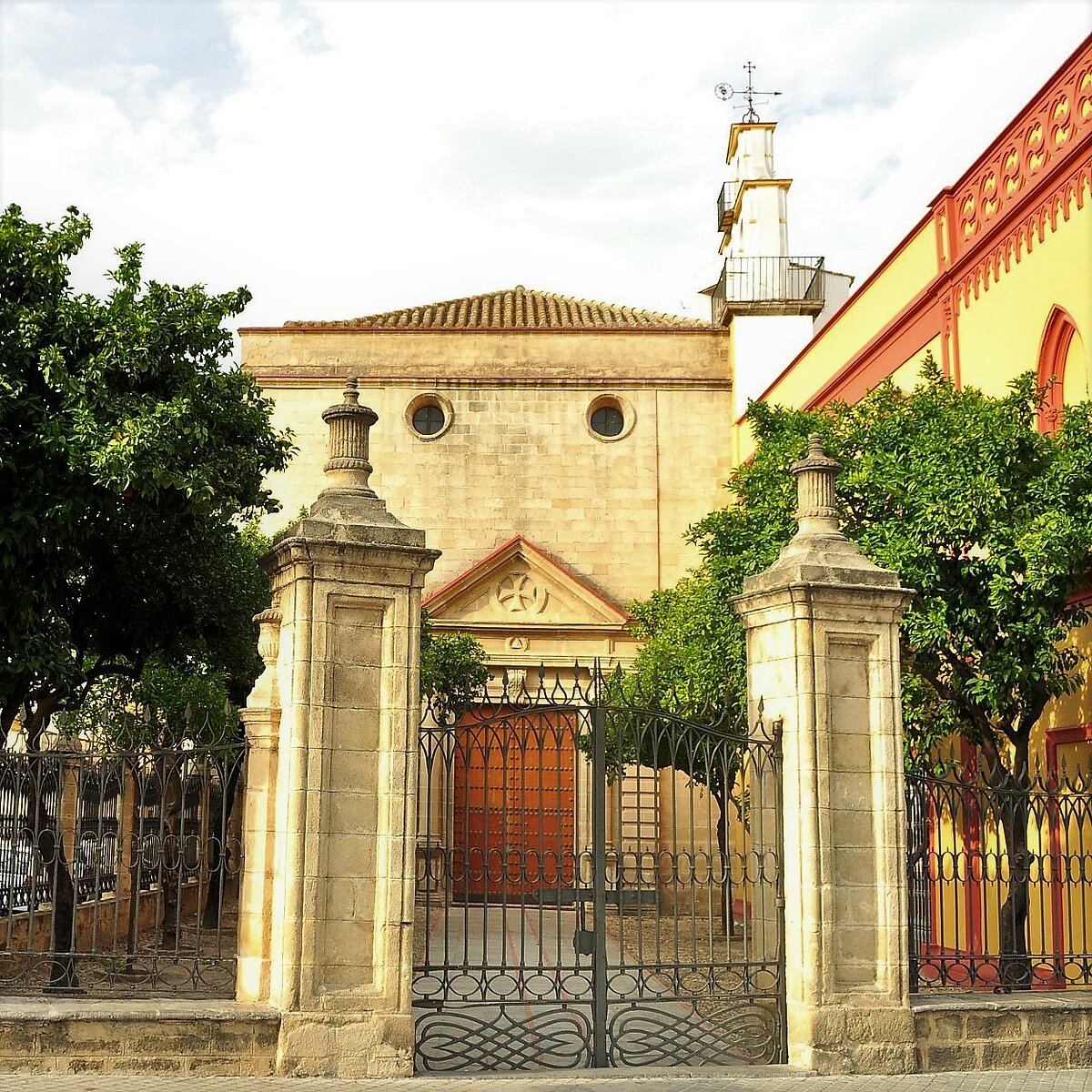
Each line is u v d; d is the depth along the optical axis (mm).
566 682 32188
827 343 27141
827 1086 10594
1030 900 16609
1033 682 14391
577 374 35156
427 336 35344
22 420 14242
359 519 11141
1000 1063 11523
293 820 10523
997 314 18578
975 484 14367
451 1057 11047
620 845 11703
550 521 34531
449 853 11148
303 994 10359
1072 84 16453
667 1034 13531
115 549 17469
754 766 12016
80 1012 10219
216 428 16266
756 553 17031
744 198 35469
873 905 11578
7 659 14445
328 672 10797
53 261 15070
